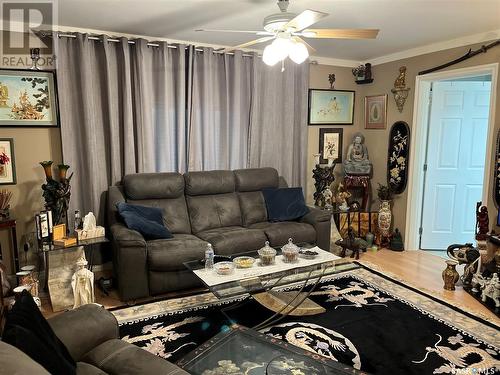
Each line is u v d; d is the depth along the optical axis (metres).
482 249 3.46
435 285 3.64
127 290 3.15
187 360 1.92
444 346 2.55
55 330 1.74
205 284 2.60
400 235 4.84
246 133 4.64
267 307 2.99
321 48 4.53
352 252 4.61
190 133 4.27
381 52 4.76
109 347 1.79
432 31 3.74
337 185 5.46
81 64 3.63
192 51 4.12
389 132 5.03
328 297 3.31
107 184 3.97
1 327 2.44
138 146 4.00
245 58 4.48
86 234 3.29
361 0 2.85
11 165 3.58
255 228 4.03
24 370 1.01
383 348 2.52
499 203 3.68
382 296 3.35
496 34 3.68
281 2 2.62
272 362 1.89
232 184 4.32
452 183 4.73
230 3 2.95
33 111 3.61
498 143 3.69
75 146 3.77
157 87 4.05
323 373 1.80
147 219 3.60
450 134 4.64
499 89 3.68
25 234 3.70
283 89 4.75
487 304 3.14
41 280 3.57
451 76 4.15
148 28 3.67
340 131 5.39
